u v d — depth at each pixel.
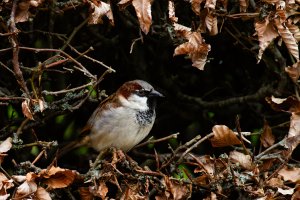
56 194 7.93
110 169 7.56
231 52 10.72
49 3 8.23
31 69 8.08
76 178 7.58
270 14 7.84
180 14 9.43
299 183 7.23
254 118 10.73
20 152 9.53
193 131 10.98
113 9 10.02
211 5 7.81
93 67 10.77
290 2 7.93
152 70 10.84
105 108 9.46
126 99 9.42
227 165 7.43
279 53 9.35
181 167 7.84
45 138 10.51
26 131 9.44
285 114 10.25
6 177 6.74
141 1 7.52
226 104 10.33
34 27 9.77
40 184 6.87
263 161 7.70
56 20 10.20
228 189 7.46
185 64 10.97
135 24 9.61
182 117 10.95
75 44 10.41
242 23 9.45
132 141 9.50
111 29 10.56
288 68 8.12
